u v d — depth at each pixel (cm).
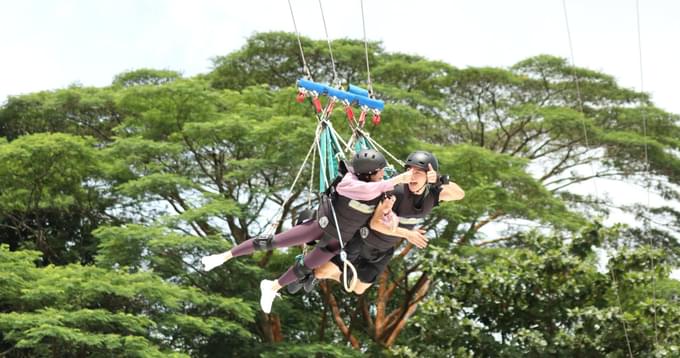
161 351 2417
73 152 2766
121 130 3188
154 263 2612
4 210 2978
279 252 3025
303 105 3019
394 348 1908
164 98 2967
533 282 1903
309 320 3030
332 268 840
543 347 1855
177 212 2980
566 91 3872
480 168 2983
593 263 2053
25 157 2714
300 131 2677
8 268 2331
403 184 803
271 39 3675
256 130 2780
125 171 2930
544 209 3120
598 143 3666
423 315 1916
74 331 2164
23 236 3186
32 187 2898
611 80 3869
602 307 1956
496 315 1966
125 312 2470
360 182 764
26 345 2112
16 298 2347
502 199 2952
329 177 895
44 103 3362
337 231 790
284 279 845
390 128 2953
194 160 3025
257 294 2695
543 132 3725
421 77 3750
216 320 2486
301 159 2708
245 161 2745
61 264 3053
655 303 1853
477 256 2761
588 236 1944
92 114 3466
